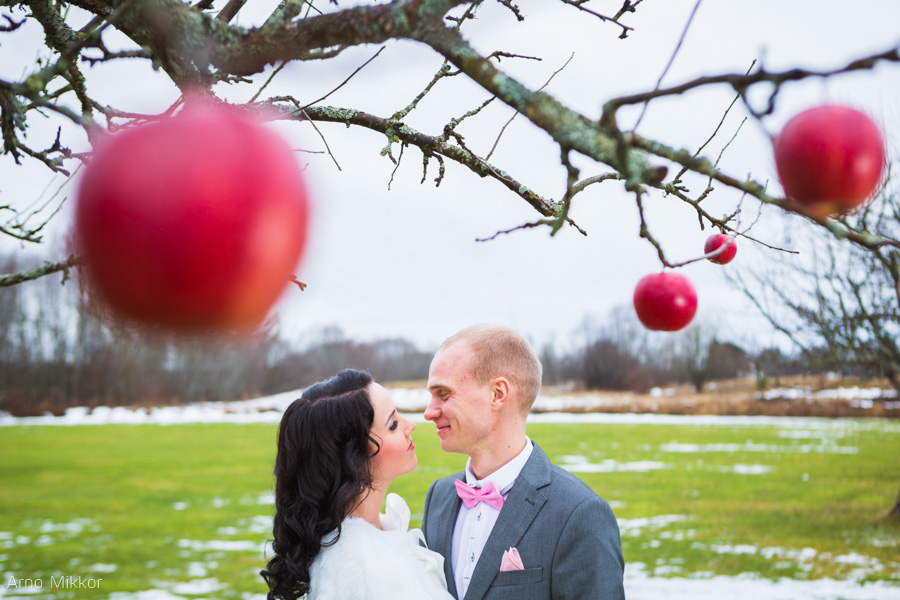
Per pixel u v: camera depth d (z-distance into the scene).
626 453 24.25
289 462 2.39
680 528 12.48
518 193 1.58
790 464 21.14
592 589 2.46
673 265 0.96
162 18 0.83
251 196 0.63
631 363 74.31
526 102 0.77
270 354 66.19
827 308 12.37
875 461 21.73
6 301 56.66
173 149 0.63
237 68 0.86
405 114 1.65
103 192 0.62
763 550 10.85
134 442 30.02
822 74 0.63
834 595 8.57
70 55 0.87
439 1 0.80
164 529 13.00
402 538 2.40
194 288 0.62
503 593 2.55
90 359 59.31
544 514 2.61
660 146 0.75
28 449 27.33
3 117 1.16
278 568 2.29
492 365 2.78
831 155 0.72
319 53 0.84
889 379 12.48
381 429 2.49
